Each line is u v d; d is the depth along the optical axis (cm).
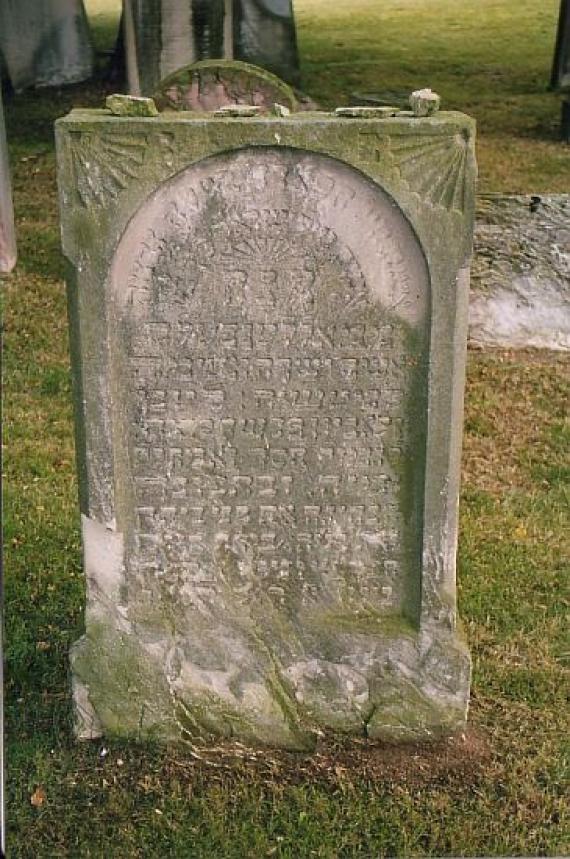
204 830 271
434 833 270
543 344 453
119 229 262
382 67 916
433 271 264
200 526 282
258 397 275
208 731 288
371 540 283
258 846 268
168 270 267
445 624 284
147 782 280
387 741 288
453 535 279
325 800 276
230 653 286
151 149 258
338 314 269
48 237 541
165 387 273
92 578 284
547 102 807
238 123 257
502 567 342
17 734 291
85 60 836
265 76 369
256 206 263
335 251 266
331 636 285
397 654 286
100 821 273
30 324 460
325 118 260
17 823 273
